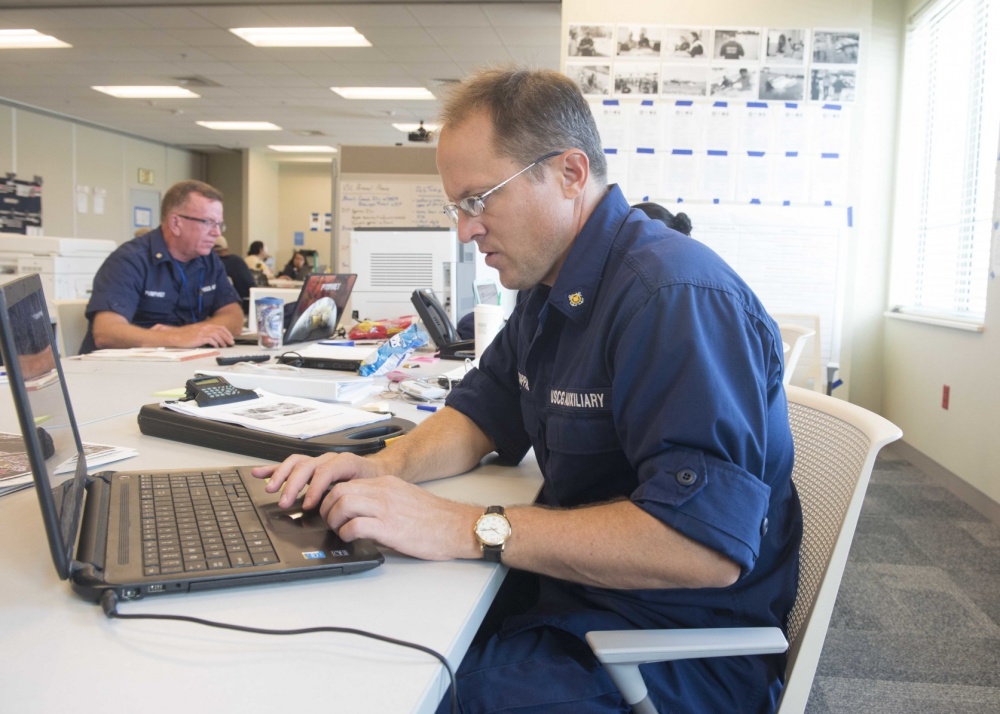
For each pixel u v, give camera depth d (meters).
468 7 5.58
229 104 8.91
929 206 3.98
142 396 1.60
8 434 1.22
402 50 6.68
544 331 0.99
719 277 0.83
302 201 13.47
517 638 0.90
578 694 0.82
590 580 0.77
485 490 1.04
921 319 3.66
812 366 3.40
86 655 0.56
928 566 2.48
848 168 3.96
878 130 4.18
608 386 0.87
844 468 0.90
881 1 4.12
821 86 3.94
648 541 0.74
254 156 12.51
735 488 0.74
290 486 0.84
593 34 4.00
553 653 0.87
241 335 2.92
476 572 0.74
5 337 0.58
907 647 1.96
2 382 1.72
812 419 1.02
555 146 0.92
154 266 2.97
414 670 0.55
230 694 0.51
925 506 3.13
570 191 0.94
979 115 3.48
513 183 0.91
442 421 1.16
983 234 3.40
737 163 3.99
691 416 0.75
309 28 6.14
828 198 3.97
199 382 1.40
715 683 0.87
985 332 3.06
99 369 2.00
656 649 0.74
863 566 2.48
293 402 1.35
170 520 0.79
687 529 0.73
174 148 11.89
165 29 6.19
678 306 0.80
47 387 0.74
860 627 2.07
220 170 12.59
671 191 4.02
